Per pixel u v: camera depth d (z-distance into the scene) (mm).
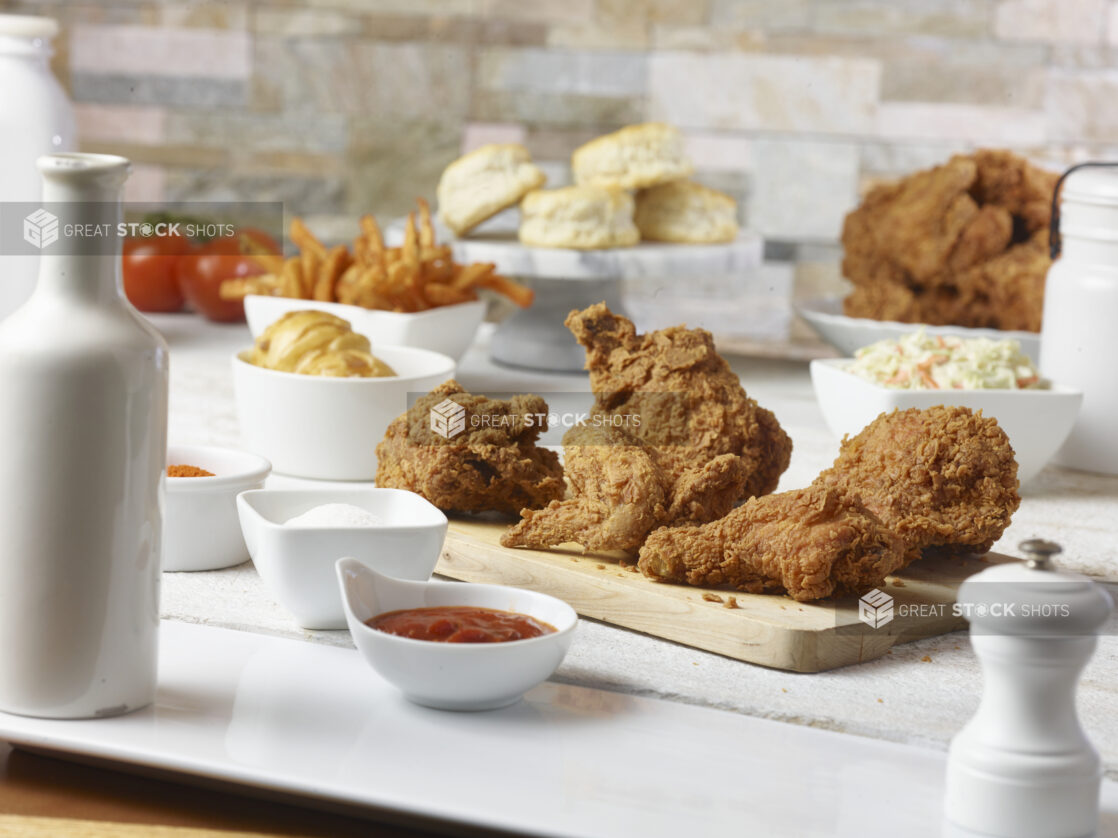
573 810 658
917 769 729
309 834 686
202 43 2510
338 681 816
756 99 2469
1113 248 1355
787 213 2502
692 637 877
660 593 891
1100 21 2404
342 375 1219
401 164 2537
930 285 1713
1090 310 1360
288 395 1194
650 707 796
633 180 1716
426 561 892
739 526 896
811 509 883
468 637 766
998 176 1710
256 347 1306
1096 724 781
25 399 692
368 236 1604
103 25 2510
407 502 957
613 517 938
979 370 1255
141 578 734
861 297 1719
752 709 791
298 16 2496
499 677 750
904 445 997
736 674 839
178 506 981
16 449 699
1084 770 654
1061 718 658
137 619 737
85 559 711
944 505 979
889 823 664
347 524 884
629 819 652
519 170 1704
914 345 1299
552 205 1638
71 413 693
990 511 973
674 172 1720
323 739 728
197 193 2555
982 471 977
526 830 640
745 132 2480
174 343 1858
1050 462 1438
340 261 1567
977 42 2424
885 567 876
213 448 1068
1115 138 2438
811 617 858
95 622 721
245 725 743
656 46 2471
